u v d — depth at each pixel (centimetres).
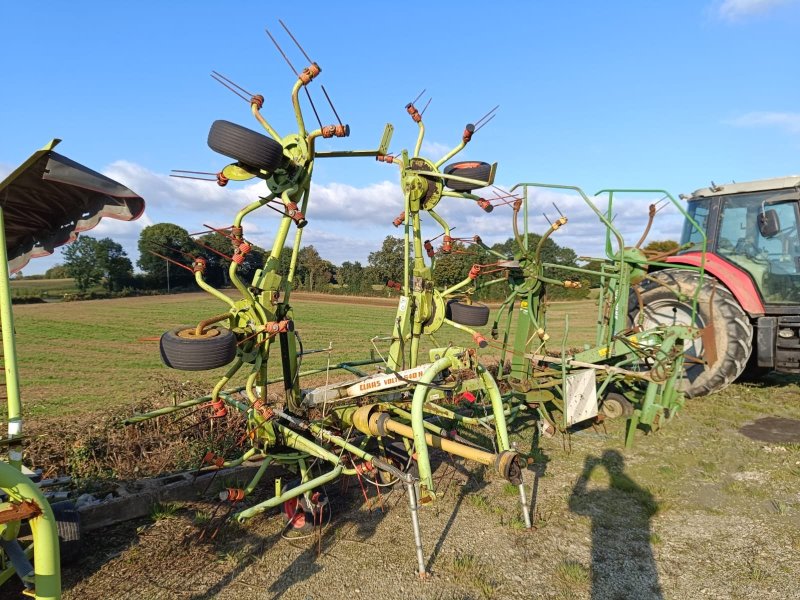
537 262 656
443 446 418
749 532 425
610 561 383
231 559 374
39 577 208
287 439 416
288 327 411
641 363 780
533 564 378
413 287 539
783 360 772
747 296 777
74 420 620
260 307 404
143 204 295
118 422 564
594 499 485
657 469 552
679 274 817
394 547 396
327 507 449
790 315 773
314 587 345
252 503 458
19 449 264
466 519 443
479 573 362
